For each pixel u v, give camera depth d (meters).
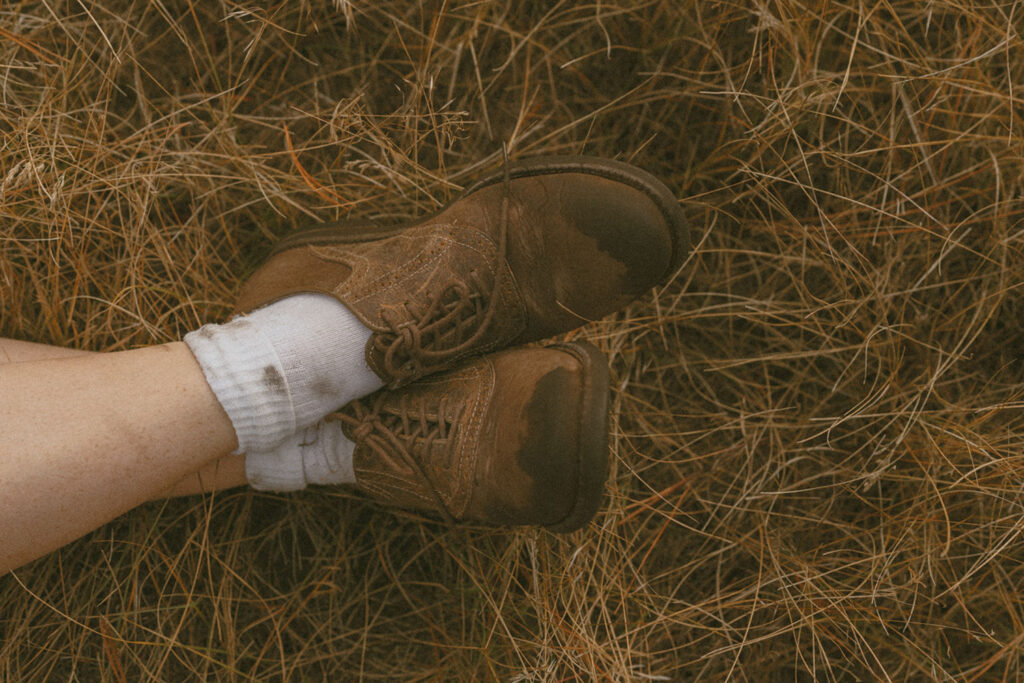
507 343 0.90
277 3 0.97
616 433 0.98
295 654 1.01
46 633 0.96
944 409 0.99
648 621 1.02
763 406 1.04
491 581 0.99
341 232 0.90
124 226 0.95
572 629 0.95
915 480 0.98
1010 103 0.91
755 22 0.97
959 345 1.01
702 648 1.03
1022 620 1.00
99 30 0.95
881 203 0.99
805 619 0.98
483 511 0.82
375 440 0.83
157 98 0.98
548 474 0.75
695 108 1.00
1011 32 0.92
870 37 0.97
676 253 0.87
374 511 1.02
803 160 0.93
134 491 0.70
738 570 1.05
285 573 1.02
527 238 0.86
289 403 0.75
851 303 0.99
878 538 1.02
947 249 0.94
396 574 1.02
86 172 0.92
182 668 0.99
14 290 0.94
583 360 0.78
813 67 0.96
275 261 0.91
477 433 0.82
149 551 0.98
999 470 0.96
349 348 0.80
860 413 1.01
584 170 0.85
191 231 0.97
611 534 0.98
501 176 0.87
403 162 0.97
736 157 0.97
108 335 0.97
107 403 0.68
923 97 0.96
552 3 0.98
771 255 0.97
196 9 0.97
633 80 1.00
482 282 0.86
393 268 0.85
